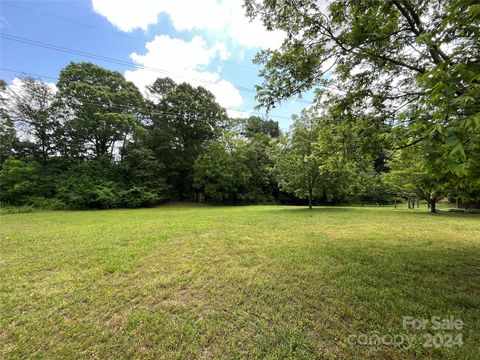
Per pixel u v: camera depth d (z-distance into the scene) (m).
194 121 23.05
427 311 2.34
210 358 1.81
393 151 3.37
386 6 2.81
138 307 2.55
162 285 3.06
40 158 18.83
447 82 1.53
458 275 3.29
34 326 2.22
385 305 2.47
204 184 21.67
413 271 3.45
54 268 3.70
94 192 17.17
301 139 13.02
